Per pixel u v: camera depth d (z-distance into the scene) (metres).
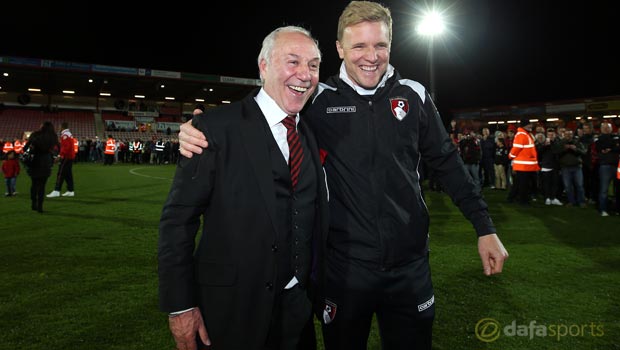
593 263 4.18
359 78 1.61
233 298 1.34
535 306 3.11
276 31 1.45
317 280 1.54
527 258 4.37
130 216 6.77
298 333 1.50
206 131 1.32
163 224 1.32
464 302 3.19
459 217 6.92
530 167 8.19
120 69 31.48
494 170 12.14
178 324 1.33
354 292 1.59
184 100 41.38
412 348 1.63
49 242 4.97
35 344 2.47
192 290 1.33
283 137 1.45
